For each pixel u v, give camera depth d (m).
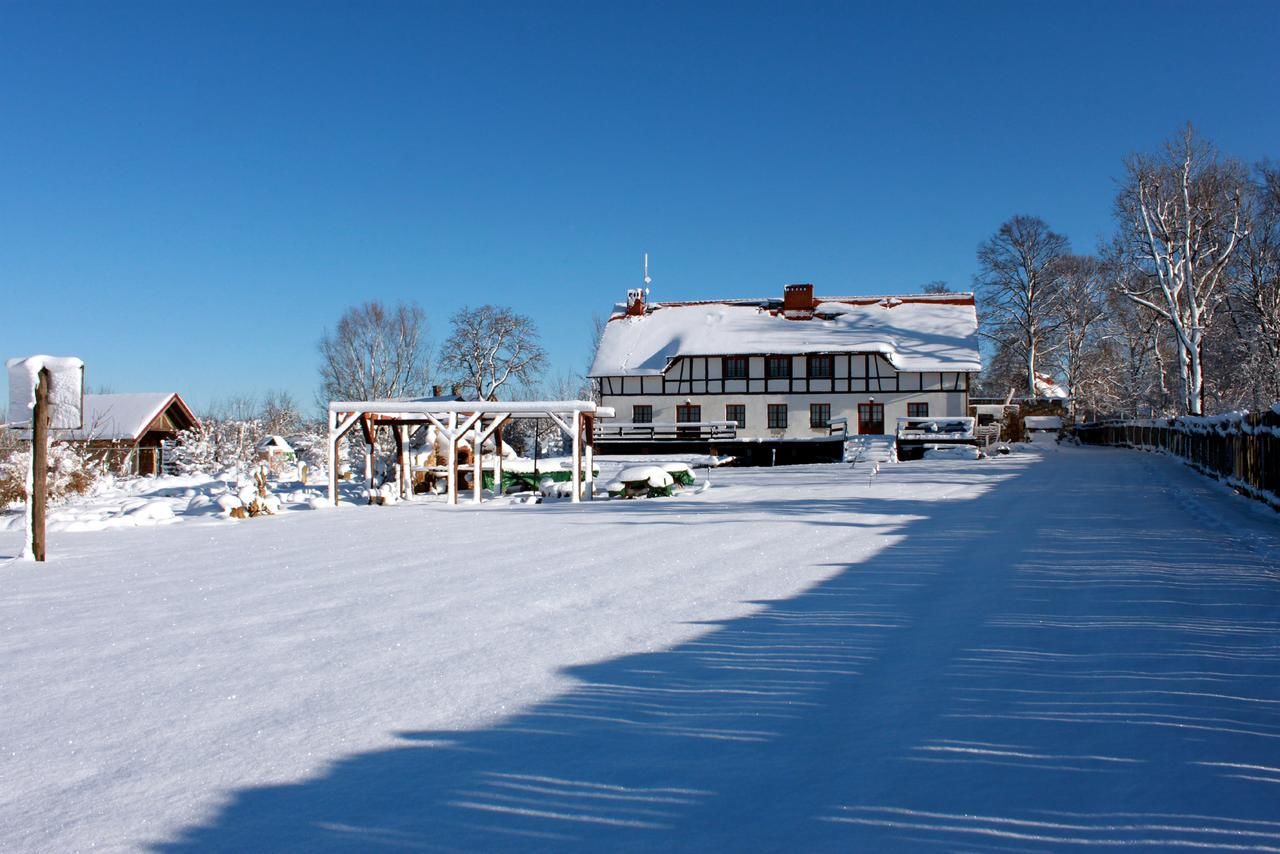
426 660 6.36
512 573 10.34
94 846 3.57
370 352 58.47
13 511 24.25
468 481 28.67
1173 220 38.06
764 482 26.64
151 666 6.42
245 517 21.27
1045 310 57.41
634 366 47.94
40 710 5.42
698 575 9.78
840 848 3.40
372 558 12.20
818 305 51.22
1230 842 3.38
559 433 57.59
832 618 7.42
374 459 29.72
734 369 47.06
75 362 13.81
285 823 3.74
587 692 5.51
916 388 45.47
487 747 4.57
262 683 5.88
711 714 5.04
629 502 21.36
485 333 57.47
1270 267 43.12
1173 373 61.53
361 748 4.59
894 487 22.53
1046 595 8.10
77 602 9.36
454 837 3.57
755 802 3.84
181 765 4.43
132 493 29.77
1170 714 4.82
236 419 56.50
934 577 9.20
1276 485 14.77
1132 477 23.94
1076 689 5.30
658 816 3.72
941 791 3.90
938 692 5.33
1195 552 10.43
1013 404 56.81
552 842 3.51
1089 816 3.62
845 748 4.46
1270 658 5.90
